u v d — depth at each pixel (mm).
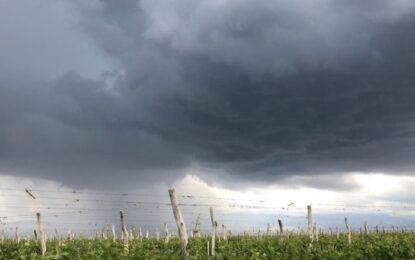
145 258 21672
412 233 46469
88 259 21484
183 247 20531
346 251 27562
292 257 24562
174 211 20531
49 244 30156
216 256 23031
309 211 34438
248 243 30438
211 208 25125
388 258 27422
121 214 27938
